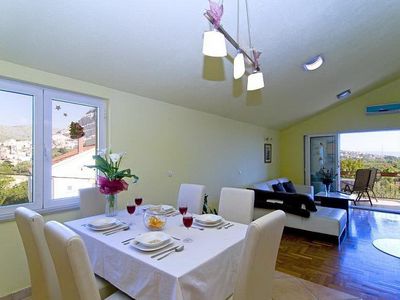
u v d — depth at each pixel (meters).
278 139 6.82
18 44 1.92
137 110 3.11
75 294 1.04
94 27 1.94
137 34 2.12
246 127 5.41
